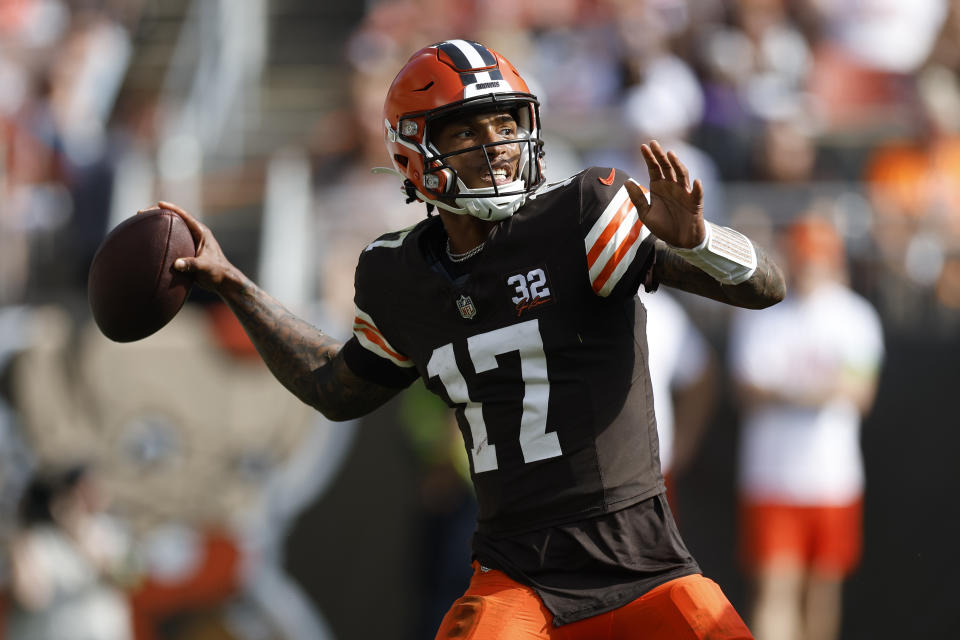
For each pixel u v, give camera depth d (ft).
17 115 94.63
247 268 89.04
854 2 104.83
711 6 100.22
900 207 80.28
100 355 81.15
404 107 33.83
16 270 84.99
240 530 79.41
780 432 75.46
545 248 32.83
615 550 32.48
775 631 75.66
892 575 76.38
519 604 32.55
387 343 35.65
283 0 133.18
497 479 33.35
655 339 73.41
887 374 77.41
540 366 32.83
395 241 35.19
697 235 30.55
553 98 100.22
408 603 77.66
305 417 79.97
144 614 78.38
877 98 103.65
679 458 75.77
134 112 109.70
